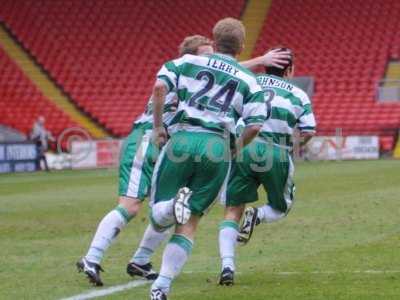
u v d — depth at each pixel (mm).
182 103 21594
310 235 36500
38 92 122812
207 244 34406
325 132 115625
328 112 118938
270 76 26688
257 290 23875
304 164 96125
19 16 130500
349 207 48094
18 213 50281
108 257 31375
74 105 122125
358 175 74938
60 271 28219
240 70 21734
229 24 22016
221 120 21484
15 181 81688
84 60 127812
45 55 127312
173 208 20250
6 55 126438
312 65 125625
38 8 131500
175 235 21250
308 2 131500
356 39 126562
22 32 129250
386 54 124000
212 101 21469
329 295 22859
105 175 88125
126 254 32156
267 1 133000
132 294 23750
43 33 129500
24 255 32438
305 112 26375
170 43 130750
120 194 26250
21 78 124125
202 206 21328
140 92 125375
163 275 20953
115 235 25656
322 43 127438
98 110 122000
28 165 99312
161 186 21406
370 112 117312
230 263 25031
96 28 131250
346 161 101312
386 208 47062
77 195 63281
